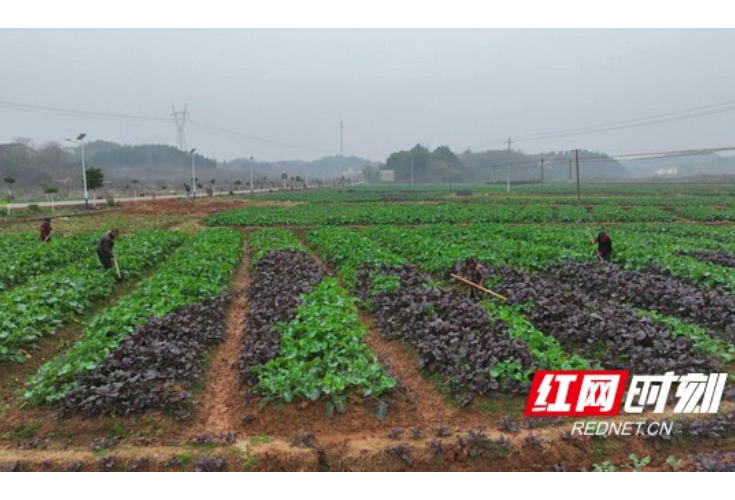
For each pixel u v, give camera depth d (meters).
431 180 170.75
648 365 9.41
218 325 11.87
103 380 8.58
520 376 8.71
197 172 177.50
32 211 42.81
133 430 7.82
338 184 154.38
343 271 17.39
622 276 15.41
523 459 7.35
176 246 25.11
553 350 9.40
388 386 8.38
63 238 24.20
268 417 8.10
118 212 46.22
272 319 11.64
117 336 10.23
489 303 12.53
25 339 10.56
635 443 7.66
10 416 8.19
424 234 26.27
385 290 13.70
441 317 11.62
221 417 8.42
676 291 13.30
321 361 9.09
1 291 15.56
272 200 63.66
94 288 14.93
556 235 24.34
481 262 17.98
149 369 8.95
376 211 41.72
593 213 40.72
